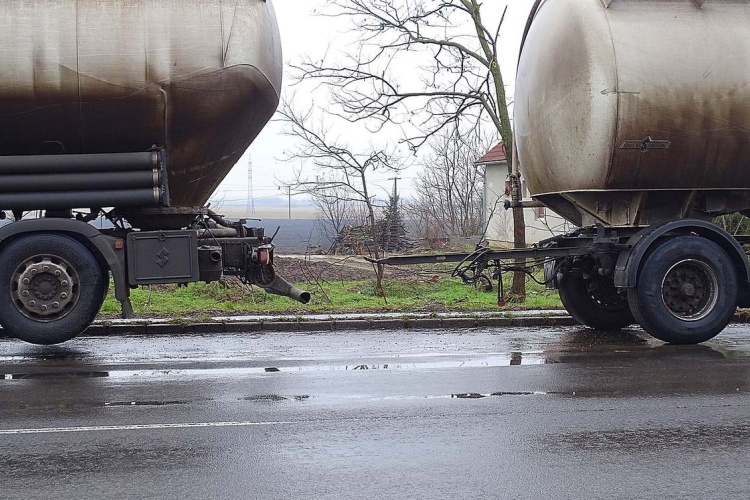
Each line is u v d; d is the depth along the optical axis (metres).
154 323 11.79
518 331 11.70
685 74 9.92
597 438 5.93
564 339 10.81
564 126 10.38
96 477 5.15
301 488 4.93
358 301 14.93
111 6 9.73
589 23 10.06
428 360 9.18
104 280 10.01
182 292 15.66
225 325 11.84
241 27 9.95
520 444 5.79
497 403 7.00
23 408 6.94
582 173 10.21
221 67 9.85
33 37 9.55
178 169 10.38
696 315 10.08
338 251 24.16
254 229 11.27
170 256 10.09
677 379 7.97
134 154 9.99
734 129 10.03
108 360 9.34
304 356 9.53
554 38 10.55
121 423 6.41
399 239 28.08
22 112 9.67
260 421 6.44
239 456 5.55
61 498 4.79
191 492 4.88
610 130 9.91
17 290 9.63
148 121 9.91
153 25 9.76
